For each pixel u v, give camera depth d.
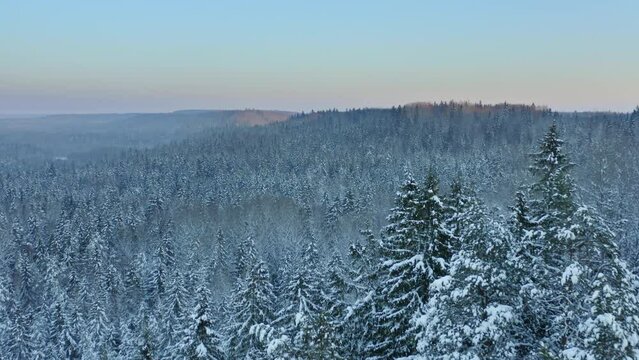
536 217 18.72
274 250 87.62
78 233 95.75
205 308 24.41
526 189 20.22
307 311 25.45
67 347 50.56
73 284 71.94
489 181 127.31
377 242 20.59
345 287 21.92
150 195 152.88
